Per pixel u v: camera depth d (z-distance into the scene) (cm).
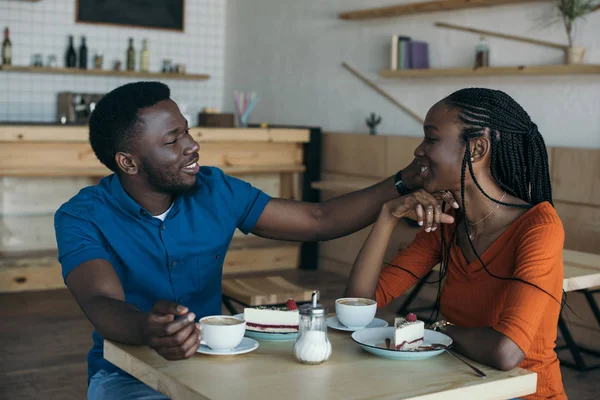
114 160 171
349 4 551
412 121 502
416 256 189
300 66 605
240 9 681
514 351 138
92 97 608
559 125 413
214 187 184
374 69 532
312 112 595
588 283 262
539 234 154
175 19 679
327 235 195
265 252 564
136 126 166
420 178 184
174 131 169
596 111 393
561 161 399
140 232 172
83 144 479
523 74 428
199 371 133
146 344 140
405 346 146
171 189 171
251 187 193
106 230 169
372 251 182
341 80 562
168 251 174
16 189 516
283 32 624
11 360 348
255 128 540
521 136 164
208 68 702
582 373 340
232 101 700
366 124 541
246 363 139
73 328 404
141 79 666
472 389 128
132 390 158
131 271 172
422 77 491
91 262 160
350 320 164
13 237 504
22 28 612
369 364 140
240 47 683
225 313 438
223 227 183
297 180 583
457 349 147
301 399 119
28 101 620
